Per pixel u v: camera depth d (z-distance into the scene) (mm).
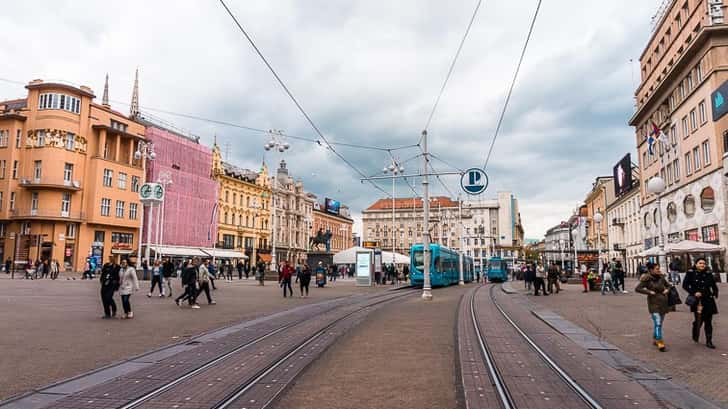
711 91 36438
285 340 10977
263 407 5980
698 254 38781
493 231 125125
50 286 28266
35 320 13672
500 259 62531
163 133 62781
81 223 52812
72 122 52500
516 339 11359
